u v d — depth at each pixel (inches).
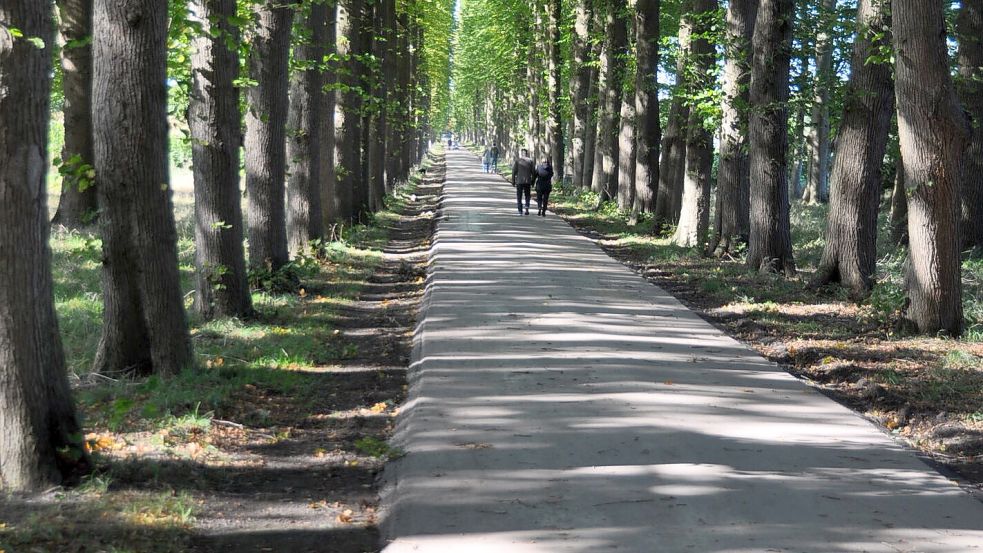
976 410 319.0
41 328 218.8
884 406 335.9
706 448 271.4
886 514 221.0
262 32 549.0
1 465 217.5
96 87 335.6
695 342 435.5
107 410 264.1
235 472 250.8
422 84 2176.4
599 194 1373.0
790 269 682.2
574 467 253.3
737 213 783.7
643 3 1088.8
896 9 434.3
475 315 490.0
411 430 287.6
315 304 540.4
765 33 656.4
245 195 575.2
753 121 677.3
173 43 504.7
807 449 273.3
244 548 199.2
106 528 196.7
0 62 206.2
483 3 2472.9
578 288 595.2
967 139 437.1
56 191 1054.4
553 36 1711.4
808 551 197.8
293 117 709.3
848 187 571.2
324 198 836.0
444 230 954.7
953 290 446.9
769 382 358.0
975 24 716.7
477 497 229.6
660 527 210.7
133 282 342.0
